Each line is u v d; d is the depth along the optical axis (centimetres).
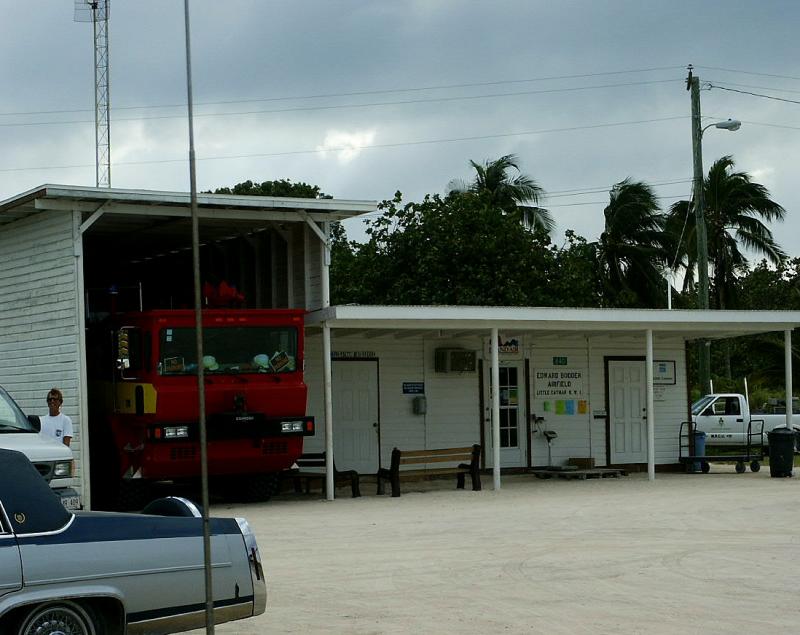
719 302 4594
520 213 4431
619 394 2534
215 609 757
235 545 773
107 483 1933
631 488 2089
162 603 734
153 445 1758
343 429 2253
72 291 1834
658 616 952
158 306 2522
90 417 1991
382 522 1599
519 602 1019
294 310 1875
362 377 2281
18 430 1223
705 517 1638
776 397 4344
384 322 1980
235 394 1817
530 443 2445
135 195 1806
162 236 2228
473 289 3766
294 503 1894
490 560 1262
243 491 1948
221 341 1817
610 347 2531
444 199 4059
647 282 4594
